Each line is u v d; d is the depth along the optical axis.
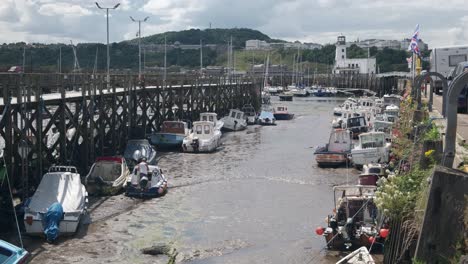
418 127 24.05
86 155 31.77
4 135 23.47
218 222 23.56
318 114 78.25
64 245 20.36
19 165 25.11
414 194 15.22
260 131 57.88
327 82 141.62
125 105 39.47
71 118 30.16
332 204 26.66
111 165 29.64
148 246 20.36
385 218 18.64
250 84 81.88
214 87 65.12
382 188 17.59
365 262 15.49
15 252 15.66
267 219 24.05
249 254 19.64
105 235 21.56
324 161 36.44
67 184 23.42
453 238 10.93
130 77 41.00
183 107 55.09
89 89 32.34
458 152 18.75
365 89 127.31
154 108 48.41
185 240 21.12
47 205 21.95
